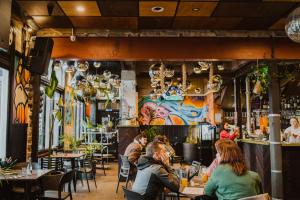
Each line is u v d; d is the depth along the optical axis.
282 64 7.48
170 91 12.00
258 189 3.10
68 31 6.12
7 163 4.92
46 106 9.52
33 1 4.77
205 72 13.59
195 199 3.27
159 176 3.57
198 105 15.26
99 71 12.67
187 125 15.19
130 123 10.73
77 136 13.86
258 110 11.97
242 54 6.29
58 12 5.24
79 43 6.20
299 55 6.34
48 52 5.73
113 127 16.42
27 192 4.53
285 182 6.67
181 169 4.71
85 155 9.08
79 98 13.80
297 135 7.27
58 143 10.48
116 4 4.88
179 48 6.23
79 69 7.48
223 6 4.99
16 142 5.41
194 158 12.90
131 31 6.15
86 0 4.72
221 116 13.72
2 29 3.81
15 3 4.84
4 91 5.36
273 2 4.84
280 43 6.35
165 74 8.55
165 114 15.27
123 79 11.69
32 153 6.19
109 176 10.07
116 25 5.91
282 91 10.87
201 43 6.25
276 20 5.66
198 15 5.39
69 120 11.75
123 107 11.55
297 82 10.38
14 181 4.79
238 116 11.26
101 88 11.00
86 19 5.58
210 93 13.98
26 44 5.99
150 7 5.01
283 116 10.99
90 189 7.95
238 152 3.13
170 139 15.12
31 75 6.29
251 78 9.87
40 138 8.96
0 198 4.72
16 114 5.62
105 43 6.21
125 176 7.38
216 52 6.25
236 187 2.97
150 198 3.57
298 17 3.50
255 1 4.80
